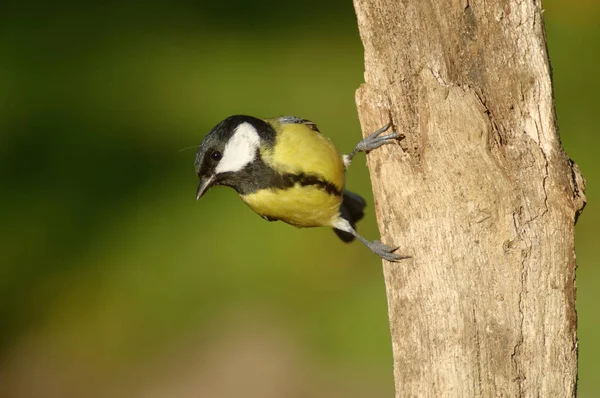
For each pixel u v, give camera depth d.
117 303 13.38
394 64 6.99
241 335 12.67
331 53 18.17
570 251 6.36
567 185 6.39
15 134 16.47
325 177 7.92
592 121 16.08
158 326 12.97
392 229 6.84
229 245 14.07
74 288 13.64
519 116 6.61
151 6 20.14
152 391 12.02
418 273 6.64
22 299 13.51
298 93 16.80
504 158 6.49
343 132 15.51
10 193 15.31
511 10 6.63
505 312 6.33
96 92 17.36
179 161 15.84
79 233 14.55
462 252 6.46
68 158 15.96
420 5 6.83
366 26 7.08
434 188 6.57
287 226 14.27
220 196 15.11
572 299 6.39
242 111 16.44
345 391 11.70
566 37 18.53
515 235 6.32
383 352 12.16
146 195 15.27
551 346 6.32
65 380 12.44
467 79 6.75
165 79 17.67
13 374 12.54
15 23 19.39
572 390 6.40
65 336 13.01
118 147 16.17
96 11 19.83
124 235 14.45
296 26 19.30
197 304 13.21
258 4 20.12
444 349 6.49
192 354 12.52
